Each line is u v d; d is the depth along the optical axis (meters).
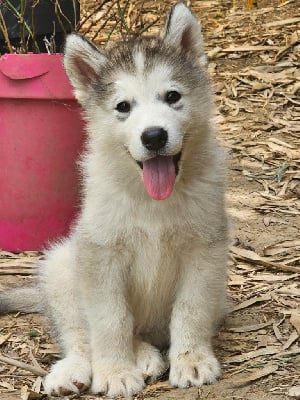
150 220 1.34
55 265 1.44
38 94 1.66
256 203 1.88
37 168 1.70
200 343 1.35
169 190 1.31
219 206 1.36
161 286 1.38
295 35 2.65
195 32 1.41
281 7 2.95
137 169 1.34
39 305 1.53
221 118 2.24
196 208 1.34
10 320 1.52
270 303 1.53
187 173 1.35
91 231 1.34
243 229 1.78
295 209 1.86
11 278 1.66
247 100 2.32
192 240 1.34
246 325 1.47
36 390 1.34
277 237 1.75
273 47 2.61
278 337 1.43
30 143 1.69
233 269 1.65
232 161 2.05
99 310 1.34
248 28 2.79
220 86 2.39
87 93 1.42
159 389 1.32
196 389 1.30
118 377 1.32
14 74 1.65
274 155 2.07
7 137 1.69
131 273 1.37
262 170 2.01
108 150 1.37
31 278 1.64
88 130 1.42
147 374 1.34
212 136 1.39
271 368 1.34
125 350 1.34
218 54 2.60
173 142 1.30
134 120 1.33
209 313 1.35
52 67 1.66
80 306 1.40
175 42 1.40
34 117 1.68
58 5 1.78
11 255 1.74
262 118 2.23
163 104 1.34
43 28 1.88
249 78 2.43
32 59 1.66
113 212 1.34
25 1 1.77
